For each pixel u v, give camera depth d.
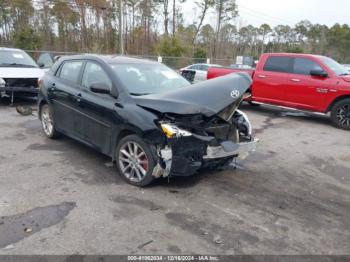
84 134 5.28
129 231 3.33
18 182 4.37
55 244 3.06
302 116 10.38
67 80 5.75
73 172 4.79
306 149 6.68
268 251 3.12
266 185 4.68
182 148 4.02
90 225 3.40
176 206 3.89
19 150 5.68
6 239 3.11
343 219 3.80
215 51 46.62
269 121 9.40
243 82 4.43
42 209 3.69
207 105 4.07
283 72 9.80
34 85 9.70
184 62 30.28
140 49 40.88
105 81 4.94
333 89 8.75
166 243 3.16
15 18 41.22
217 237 3.30
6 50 10.67
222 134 4.70
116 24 41.22
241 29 51.31
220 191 4.38
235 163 5.49
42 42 32.50
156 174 4.15
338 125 8.81
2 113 8.80
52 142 6.21
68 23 40.50
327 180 5.03
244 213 3.81
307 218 3.78
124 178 4.54
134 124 4.23
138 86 4.84
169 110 4.05
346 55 63.78
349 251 3.18
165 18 45.94
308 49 60.72
